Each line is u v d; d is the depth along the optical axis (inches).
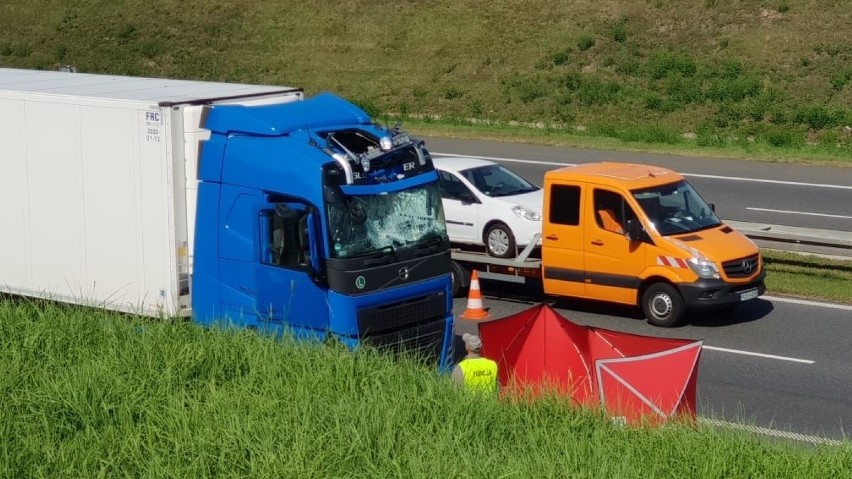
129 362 452.1
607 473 356.2
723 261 636.7
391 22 1775.3
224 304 523.8
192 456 369.7
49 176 567.8
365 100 1595.7
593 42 1579.7
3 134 581.3
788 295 717.3
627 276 654.5
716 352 599.2
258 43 1797.5
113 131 538.6
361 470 364.2
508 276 704.4
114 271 553.0
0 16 1955.0
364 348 474.9
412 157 522.0
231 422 387.9
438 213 525.7
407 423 398.3
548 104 1496.1
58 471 363.3
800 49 1440.7
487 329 486.3
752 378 554.9
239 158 510.6
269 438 374.3
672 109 1405.0
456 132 1368.1
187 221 531.2
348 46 1747.0
